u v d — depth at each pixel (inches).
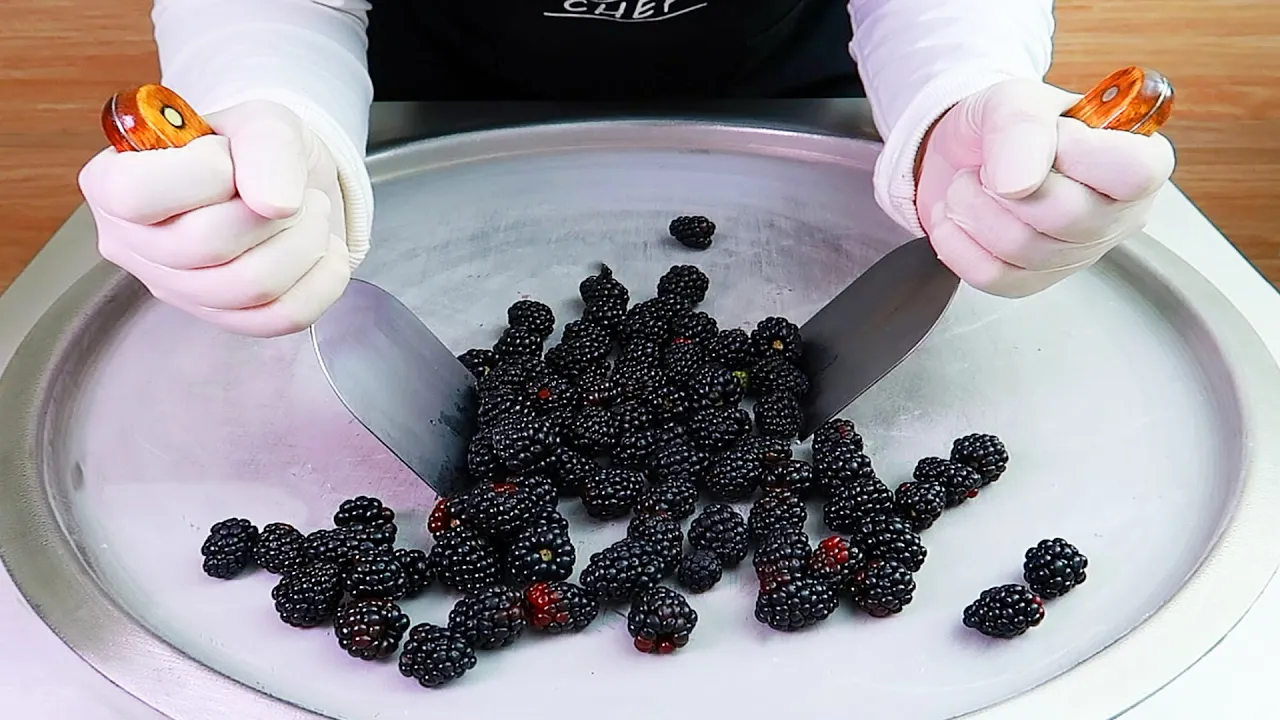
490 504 29.6
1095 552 29.7
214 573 29.3
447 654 27.7
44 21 50.9
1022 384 32.8
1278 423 30.9
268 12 32.3
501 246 36.6
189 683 27.1
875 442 31.8
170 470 31.2
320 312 28.2
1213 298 33.6
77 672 27.6
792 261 36.2
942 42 32.2
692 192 38.1
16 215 52.7
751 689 27.9
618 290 34.6
